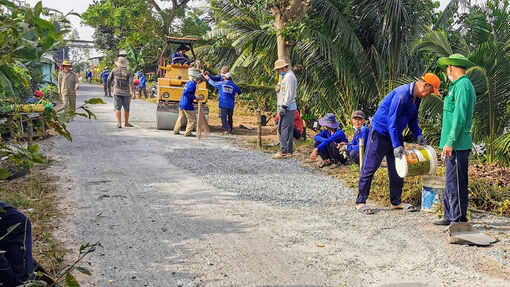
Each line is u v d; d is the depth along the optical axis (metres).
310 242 5.50
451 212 5.99
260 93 15.49
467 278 4.56
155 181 8.27
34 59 2.30
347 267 4.81
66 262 4.77
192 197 7.33
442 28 13.55
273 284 4.41
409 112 6.38
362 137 8.80
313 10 13.75
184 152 11.03
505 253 5.19
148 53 45.12
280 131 10.72
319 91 14.86
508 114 10.45
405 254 5.16
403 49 14.24
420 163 6.38
